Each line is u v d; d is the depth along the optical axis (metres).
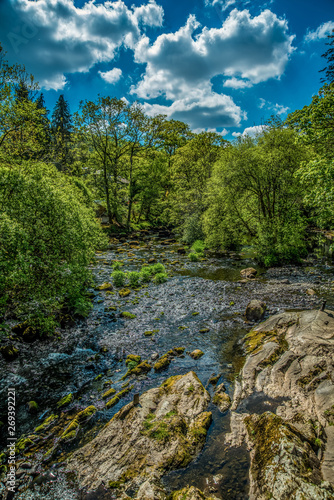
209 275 19.53
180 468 5.00
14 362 8.73
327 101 12.19
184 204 35.72
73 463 5.25
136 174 46.41
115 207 45.38
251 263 22.92
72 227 11.92
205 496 4.42
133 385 7.71
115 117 39.47
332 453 4.63
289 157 20.61
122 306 13.72
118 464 5.12
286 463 4.43
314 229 34.81
